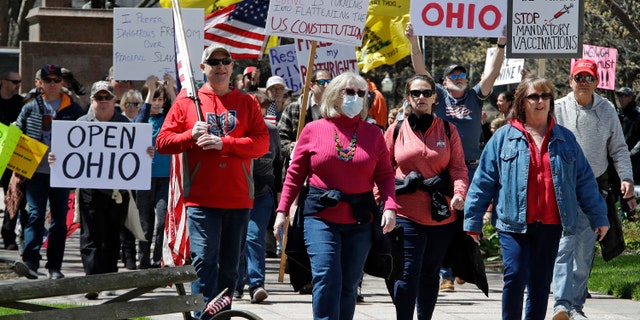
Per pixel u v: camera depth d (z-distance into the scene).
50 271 31.16
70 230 34.38
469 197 21.98
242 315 17.52
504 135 21.78
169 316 25.56
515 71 42.31
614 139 26.33
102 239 28.75
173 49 30.48
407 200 22.45
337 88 20.75
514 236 21.48
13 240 40.75
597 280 34.03
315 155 20.73
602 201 21.89
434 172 22.62
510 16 30.02
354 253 20.70
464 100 27.77
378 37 45.22
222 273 22.62
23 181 33.12
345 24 30.31
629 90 46.94
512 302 21.41
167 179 33.88
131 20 30.41
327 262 20.20
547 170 21.33
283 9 29.97
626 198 26.38
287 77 45.81
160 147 22.09
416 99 22.83
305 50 40.38
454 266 23.16
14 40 93.25
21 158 28.70
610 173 26.53
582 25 30.20
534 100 21.52
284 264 32.47
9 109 40.34
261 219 28.61
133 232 29.12
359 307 28.53
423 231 22.52
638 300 31.20
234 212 22.33
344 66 40.41
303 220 20.84
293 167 21.00
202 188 22.02
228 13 44.81
